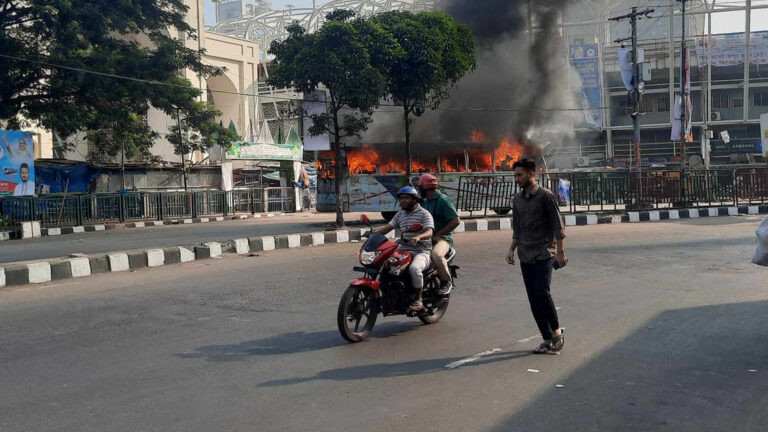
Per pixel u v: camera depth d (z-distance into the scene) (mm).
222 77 53469
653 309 8086
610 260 12602
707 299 8641
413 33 21359
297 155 39406
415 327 7441
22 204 24844
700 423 4297
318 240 17047
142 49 29500
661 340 6551
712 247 14375
